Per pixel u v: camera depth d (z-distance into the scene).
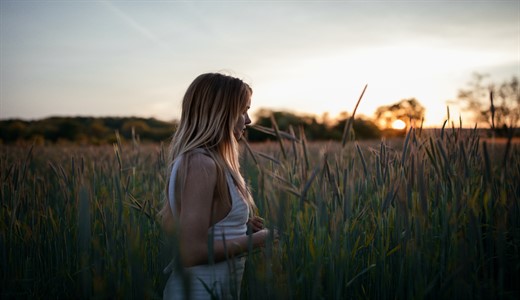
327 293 1.54
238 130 1.65
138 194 2.86
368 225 2.04
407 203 1.67
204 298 1.50
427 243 1.68
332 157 3.52
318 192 1.53
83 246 1.34
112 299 1.56
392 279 1.82
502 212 1.69
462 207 1.68
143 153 4.77
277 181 1.53
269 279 1.28
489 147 2.23
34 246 2.26
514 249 1.84
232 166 1.59
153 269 2.02
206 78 1.55
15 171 2.31
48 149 8.12
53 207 2.82
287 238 1.58
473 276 1.54
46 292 2.14
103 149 7.46
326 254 1.68
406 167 1.78
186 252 1.33
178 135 1.58
